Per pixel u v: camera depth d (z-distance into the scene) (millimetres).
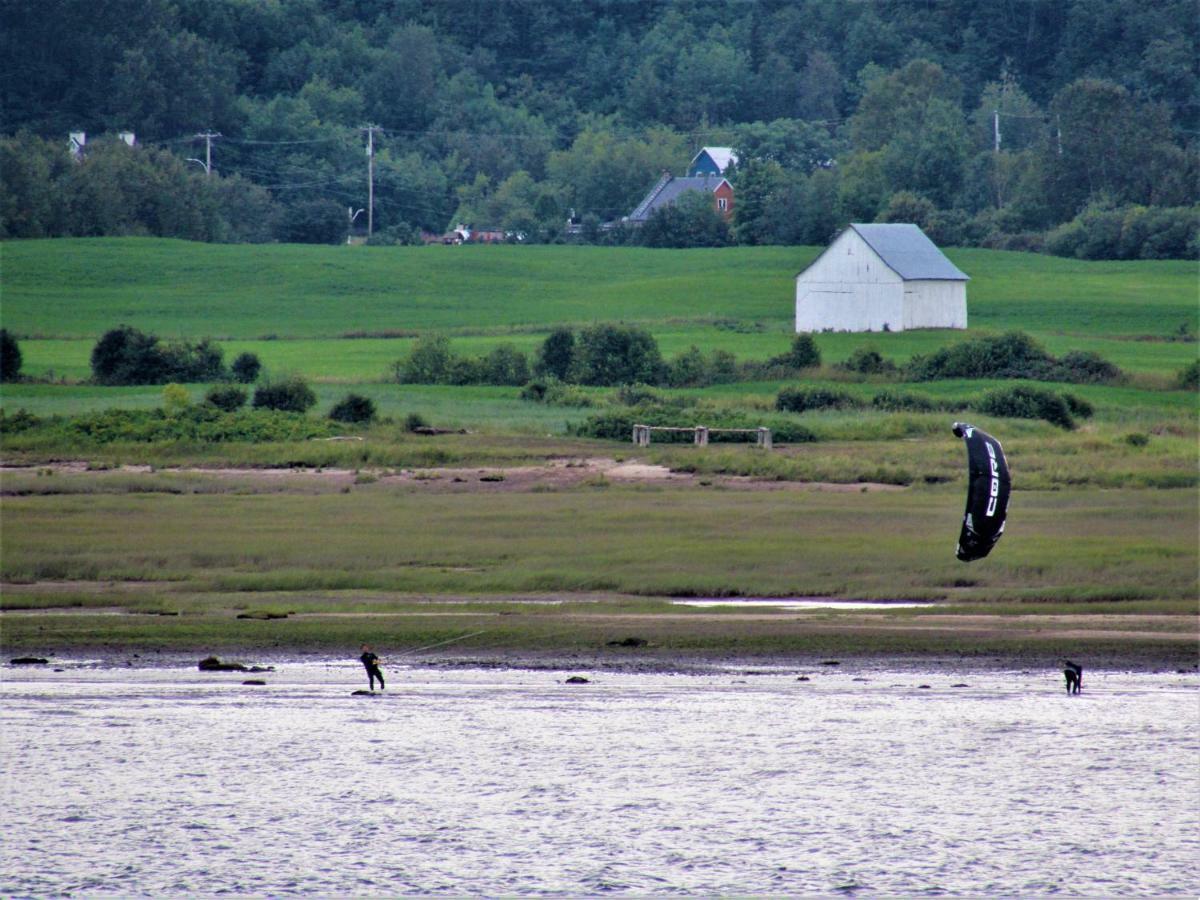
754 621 146250
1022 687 127938
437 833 100062
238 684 128000
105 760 111000
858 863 96438
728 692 126625
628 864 96250
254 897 91500
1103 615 149000
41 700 123625
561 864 96500
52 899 91062
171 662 133750
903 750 113562
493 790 107000
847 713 121625
